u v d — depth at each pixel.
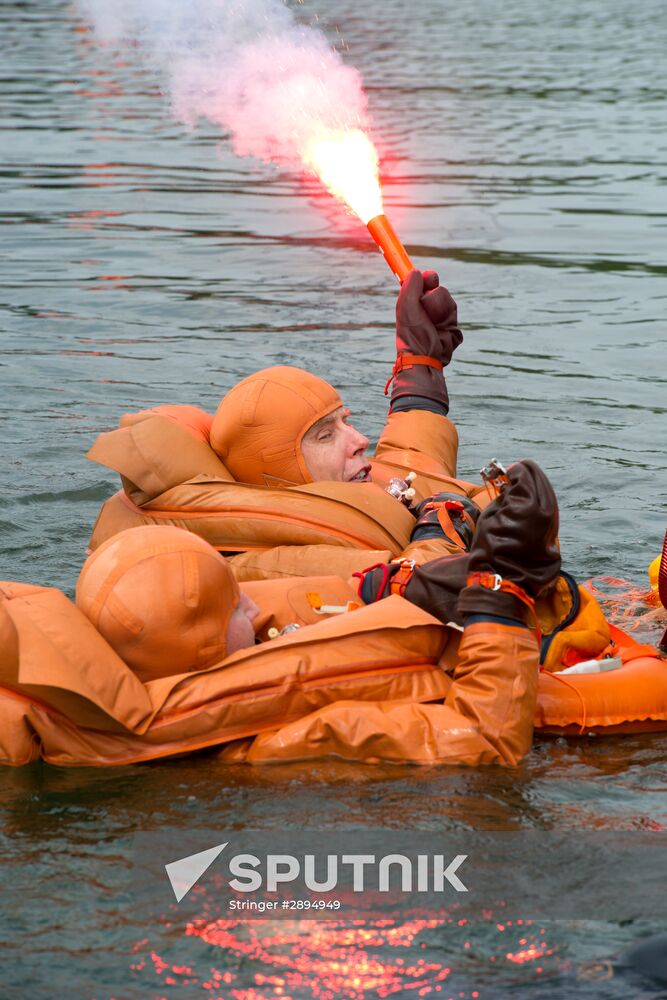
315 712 4.09
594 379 9.83
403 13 49.53
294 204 17.28
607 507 7.16
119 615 4.02
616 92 28.88
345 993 2.85
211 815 3.69
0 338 10.84
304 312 11.80
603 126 24.16
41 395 9.20
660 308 12.15
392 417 6.32
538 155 21.08
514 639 4.05
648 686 4.43
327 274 13.40
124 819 3.67
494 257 14.27
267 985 2.88
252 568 5.00
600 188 18.44
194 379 9.66
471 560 4.10
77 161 20.19
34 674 3.80
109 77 29.86
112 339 10.84
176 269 13.56
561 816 3.68
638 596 5.87
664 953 2.96
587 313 11.95
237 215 16.50
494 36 42.06
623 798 3.81
